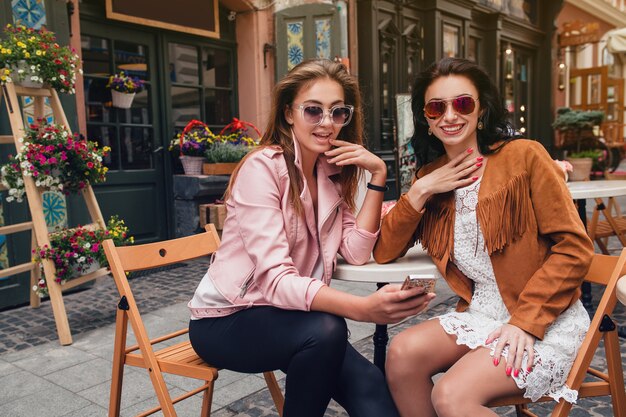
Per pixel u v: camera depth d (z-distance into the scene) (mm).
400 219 1948
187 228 6465
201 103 7004
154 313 4418
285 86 1930
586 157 12250
